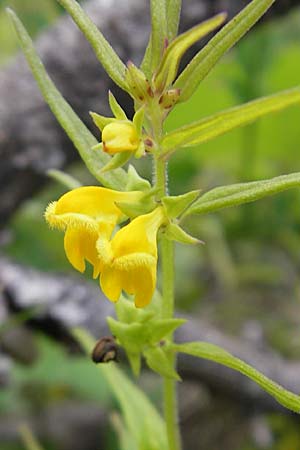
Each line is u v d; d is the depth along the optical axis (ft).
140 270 0.52
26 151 0.94
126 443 0.74
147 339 0.60
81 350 0.94
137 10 0.93
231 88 1.20
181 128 0.54
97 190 0.54
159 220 0.54
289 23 1.24
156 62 0.55
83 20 0.55
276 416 0.99
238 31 0.54
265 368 0.92
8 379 0.93
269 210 1.26
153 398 0.98
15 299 0.93
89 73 0.93
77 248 0.53
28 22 1.26
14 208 0.98
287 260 1.24
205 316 1.14
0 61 1.39
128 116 0.97
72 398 1.04
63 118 0.61
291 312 1.13
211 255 1.23
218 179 1.39
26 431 0.82
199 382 0.93
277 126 1.27
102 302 0.93
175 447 0.64
